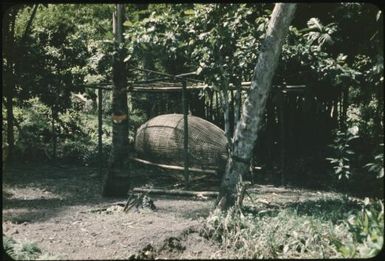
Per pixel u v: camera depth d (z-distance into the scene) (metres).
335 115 11.39
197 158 10.52
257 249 5.43
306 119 11.73
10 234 5.95
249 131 6.79
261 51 6.67
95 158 12.91
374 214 5.44
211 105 13.52
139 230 6.06
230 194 6.84
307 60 8.70
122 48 8.76
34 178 10.66
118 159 9.00
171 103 15.23
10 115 12.34
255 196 8.70
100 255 5.29
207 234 5.88
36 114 13.79
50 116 13.68
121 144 9.02
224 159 10.36
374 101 10.09
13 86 12.44
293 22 10.88
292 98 11.76
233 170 6.86
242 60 7.80
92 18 16.66
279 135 11.99
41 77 12.66
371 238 5.00
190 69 13.57
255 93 6.72
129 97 17.62
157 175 11.45
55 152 13.03
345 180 9.73
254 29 8.00
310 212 6.86
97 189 9.72
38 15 16.12
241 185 6.70
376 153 9.00
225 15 7.79
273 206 7.75
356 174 9.71
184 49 7.98
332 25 9.65
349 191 9.16
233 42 7.98
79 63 12.84
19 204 8.05
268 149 12.00
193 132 10.77
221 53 7.91
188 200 8.63
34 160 12.91
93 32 16.25
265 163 11.89
